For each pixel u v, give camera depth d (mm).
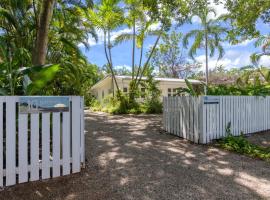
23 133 3527
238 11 9109
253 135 7438
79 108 4059
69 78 9469
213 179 3811
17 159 3572
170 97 7668
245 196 3227
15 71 4492
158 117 12492
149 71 18344
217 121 6559
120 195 3219
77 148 4023
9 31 9516
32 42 8695
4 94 4156
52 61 10594
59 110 3832
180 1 9586
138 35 15562
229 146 5723
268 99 8422
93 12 13234
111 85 20453
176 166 4418
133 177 3855
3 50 5074
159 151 5441
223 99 6758
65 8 10828
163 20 10094
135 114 14430
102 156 4957
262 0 8492
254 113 7824
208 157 5020
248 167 4402
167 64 29031
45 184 3529
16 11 8500
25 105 3527
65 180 3689
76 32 11266
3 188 3357
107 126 9180
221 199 3133
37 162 3652
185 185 3564
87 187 3459
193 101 6523
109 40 15789
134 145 5973
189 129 6621
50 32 10539
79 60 12789
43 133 3699
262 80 17422
